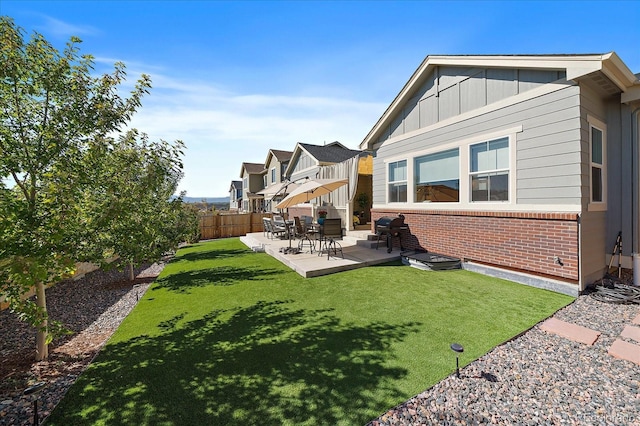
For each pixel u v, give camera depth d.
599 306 4.93
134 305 6.32
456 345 3.01
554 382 2.94
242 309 5.34
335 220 8.90
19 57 3.36
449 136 8.06
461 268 7.73
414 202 9.35
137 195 4.24
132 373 3.33
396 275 7.15
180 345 4.00
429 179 8.83
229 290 6.64
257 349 3.76
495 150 6.96
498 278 6.75
